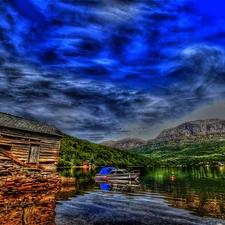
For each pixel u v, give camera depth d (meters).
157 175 42.81
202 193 18.52
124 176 31.56
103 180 30.27
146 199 15.41
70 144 99.25
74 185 22.53
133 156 125.75
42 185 17.83
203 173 50.22
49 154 27.45
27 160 25.03
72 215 10.74
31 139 26.00
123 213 11.36
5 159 21.98
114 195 17.05
